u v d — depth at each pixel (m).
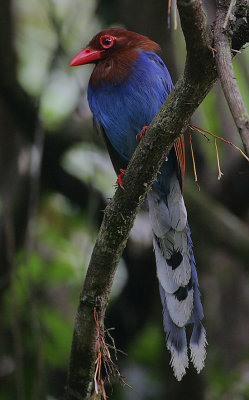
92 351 6.60
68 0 13.68
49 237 12.25
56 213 12.73
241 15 5.22
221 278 12.12
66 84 12.48
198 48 5.17
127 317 11.84
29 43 13.70
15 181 12.30
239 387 10.73
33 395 9.12
